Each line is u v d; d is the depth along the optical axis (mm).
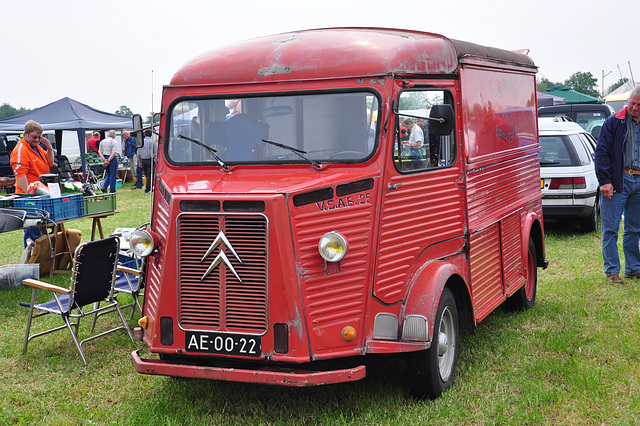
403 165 4957
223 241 4512
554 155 11406
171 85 5367
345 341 4570
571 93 28562
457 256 5535
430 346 4801
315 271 4492
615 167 8141
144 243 4836
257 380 4391
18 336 7055
